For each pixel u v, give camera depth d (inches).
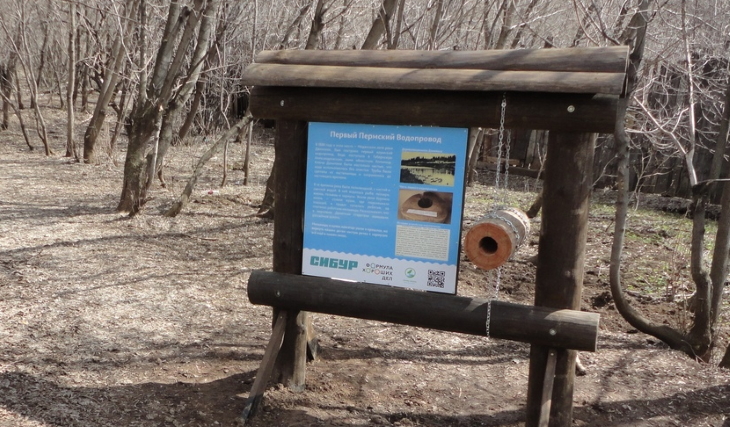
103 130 566.9
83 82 773.9
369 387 163.2
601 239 342.6
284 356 156.6
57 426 134.8
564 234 126.3
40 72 783.7
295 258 149.4
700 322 197.2
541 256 129.3
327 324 205.5
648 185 465.7
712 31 244.2
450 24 318.7
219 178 464.4
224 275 246.4
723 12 233.9
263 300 150.3
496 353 189.5
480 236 125.0
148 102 326.6
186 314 203.8
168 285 228.8
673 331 202.5
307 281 146.1
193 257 267.1
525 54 123.8
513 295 247.1
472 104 127.1
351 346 188.9
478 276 267.1
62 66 832.3
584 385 171.2
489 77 119.9
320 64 136.6
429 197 135.9
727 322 239.8
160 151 368.8
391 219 139.5
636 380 175.2
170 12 324.2
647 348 199.8
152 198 337.4
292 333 154.9
